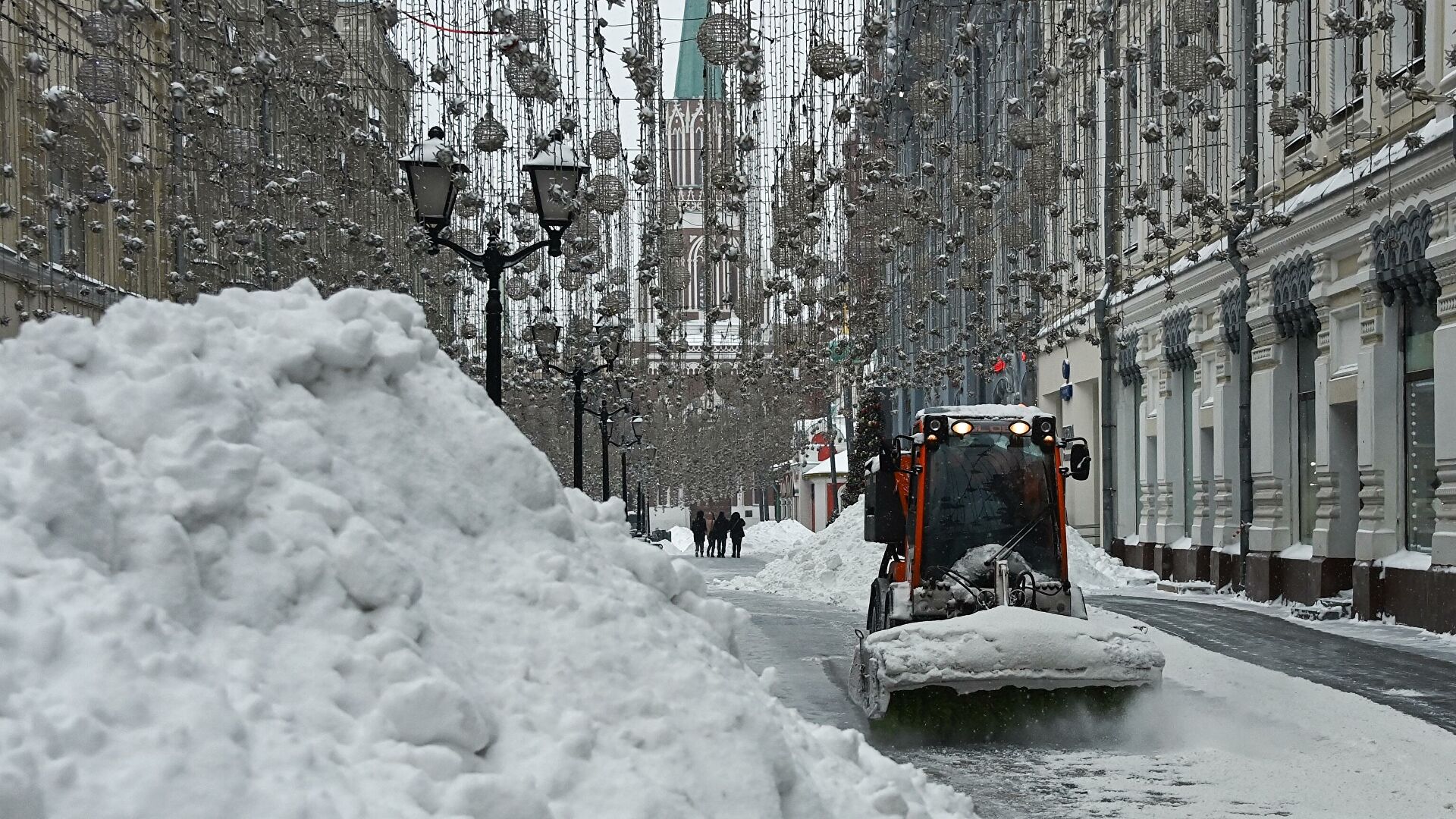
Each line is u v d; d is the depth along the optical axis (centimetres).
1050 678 1202
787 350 2905
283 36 1459
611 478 7756
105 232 2991
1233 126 2812
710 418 6250
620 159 2012
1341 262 2495
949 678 1202
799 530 8388
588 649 467
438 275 2130
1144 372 3556
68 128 1334
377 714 395
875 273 2070
